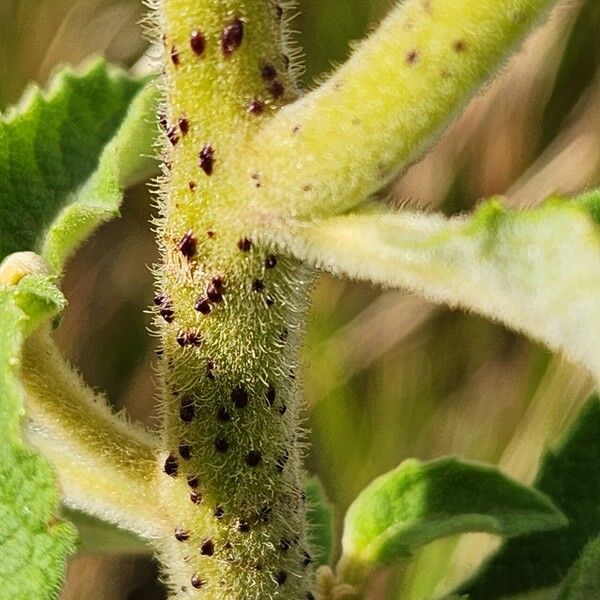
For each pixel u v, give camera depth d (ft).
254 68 0.54
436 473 0.62
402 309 1.36
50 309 0.52
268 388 0.56
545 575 0.64
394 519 0.62
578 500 0.65
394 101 0.52
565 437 0.65
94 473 0.56
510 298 0.50
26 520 0.51
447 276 0.51
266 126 0.54
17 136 0.62
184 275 0.55
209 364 0.55
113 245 1.45
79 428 0.56
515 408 1.30
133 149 0.62
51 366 0.56
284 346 0.56
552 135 1.38
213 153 0.54
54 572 0.51
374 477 1.30
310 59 1.32
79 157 0.62
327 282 1.35
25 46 1.39
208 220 0.55
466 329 1.35
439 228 0.51
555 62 1.36
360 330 1.35
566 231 0.50
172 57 0.54
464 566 1.09
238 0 0.54
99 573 1.35
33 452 0.51
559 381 1.24
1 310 0.52
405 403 1.33
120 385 1.43
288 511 0.57
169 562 0.58
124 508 0.56
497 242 0.50
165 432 0.56
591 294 0.50
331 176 0.53
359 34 1.30
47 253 0.57
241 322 0.55
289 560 0.57
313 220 0.53
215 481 0.56
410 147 0.52
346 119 0.52
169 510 0.56
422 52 0.52
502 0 0.51
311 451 1.31
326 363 1.32
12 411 0.51
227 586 0.57
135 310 1.44
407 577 1.12
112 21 1.40
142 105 0.61
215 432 0.56
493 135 1.38
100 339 1.43
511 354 1.32
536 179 1.36
